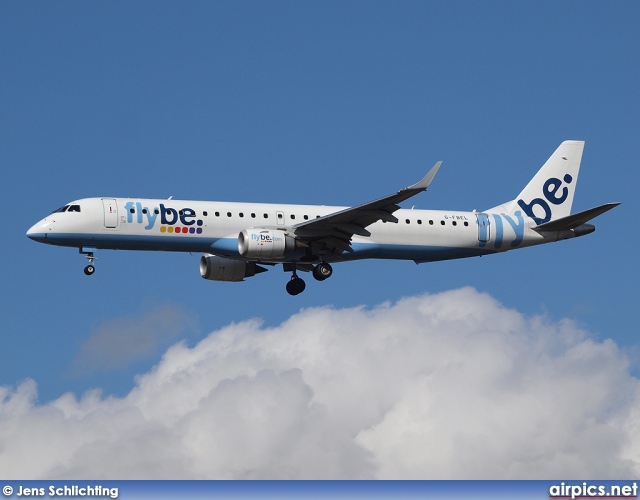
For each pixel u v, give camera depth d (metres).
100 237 143.62
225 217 148.25
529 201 170.00
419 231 158.25
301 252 149.62
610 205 157.75
